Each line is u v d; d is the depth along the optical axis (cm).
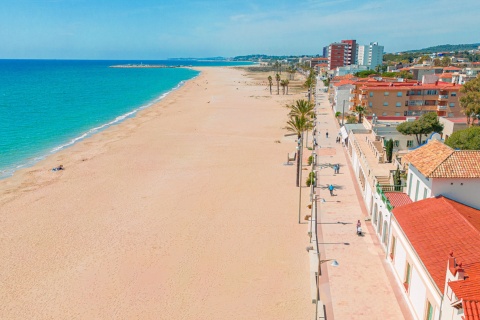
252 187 5222
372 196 3906
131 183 5409
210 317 2723
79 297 2962
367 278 2919
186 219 4259
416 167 3012
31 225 4131
